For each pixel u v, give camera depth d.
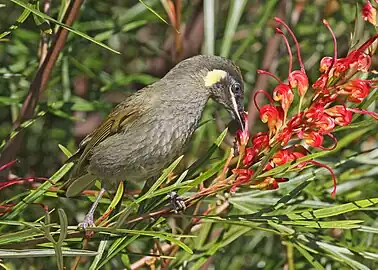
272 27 13.39
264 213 8.76
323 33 13.27
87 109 11.53
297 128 7.98
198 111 10.78
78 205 12.01
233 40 13.84
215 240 10.20
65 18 10.16
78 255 7.78
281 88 8.04
